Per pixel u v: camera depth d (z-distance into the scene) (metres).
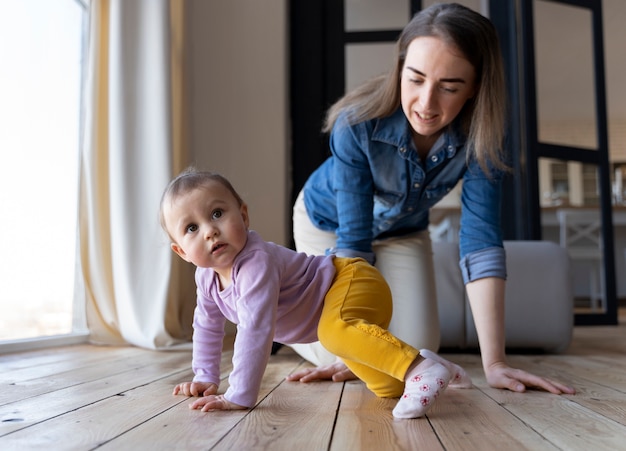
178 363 1.85
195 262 1.14
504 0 3.90
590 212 4.05
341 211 1.51
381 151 1.44
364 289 1.19
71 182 2.54
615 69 6.95
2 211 2.06
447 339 2.33
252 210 3.49
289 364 1.90
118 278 2.41
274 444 0.85
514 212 3.80
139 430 0.93
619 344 2.69
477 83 1.31
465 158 1.44
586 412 1.09
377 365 1.09
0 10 2.06
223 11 3.57
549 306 2.31
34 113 2.27
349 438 0.89
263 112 3.54
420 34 1.23
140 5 2.56
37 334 2.30
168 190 1.17
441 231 4.84
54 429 0.94
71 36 2.57
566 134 3.88
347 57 3.73
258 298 1.11
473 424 0.99
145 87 2.52
